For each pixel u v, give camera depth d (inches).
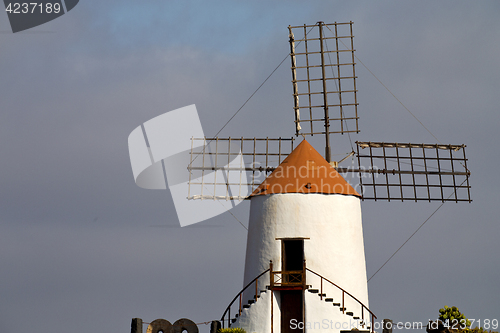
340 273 2297.0
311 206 2329.0
